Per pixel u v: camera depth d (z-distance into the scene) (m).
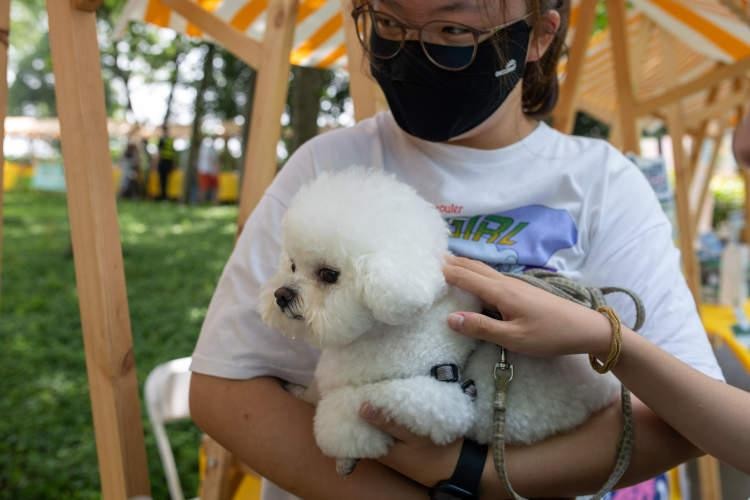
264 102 1.52
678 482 2.59
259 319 1.13
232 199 18.22
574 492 0.97
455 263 0.92
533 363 0.93
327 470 1.03
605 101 5.79
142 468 1.25
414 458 0.93
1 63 1.30
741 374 3.21
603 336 0.90
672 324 1.08
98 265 1.20
